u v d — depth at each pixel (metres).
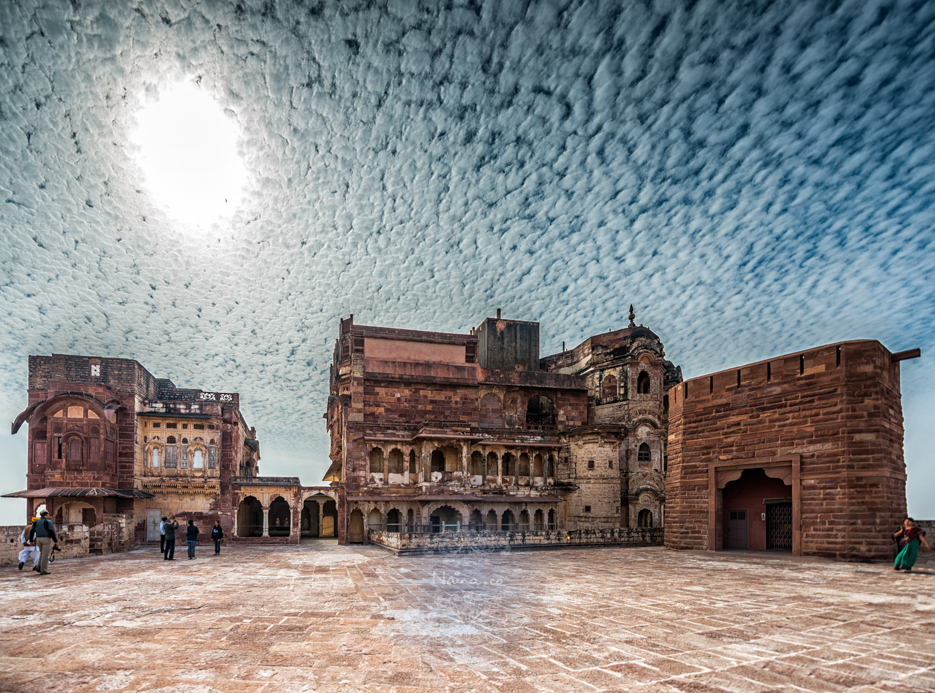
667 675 6.77
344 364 45.78
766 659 7.39
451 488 42.19
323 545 38.50
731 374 25.95
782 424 23.39
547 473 46.28
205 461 42.12
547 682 6.57
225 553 29.83
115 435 38.38
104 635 9.02
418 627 9.55
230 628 9.53
